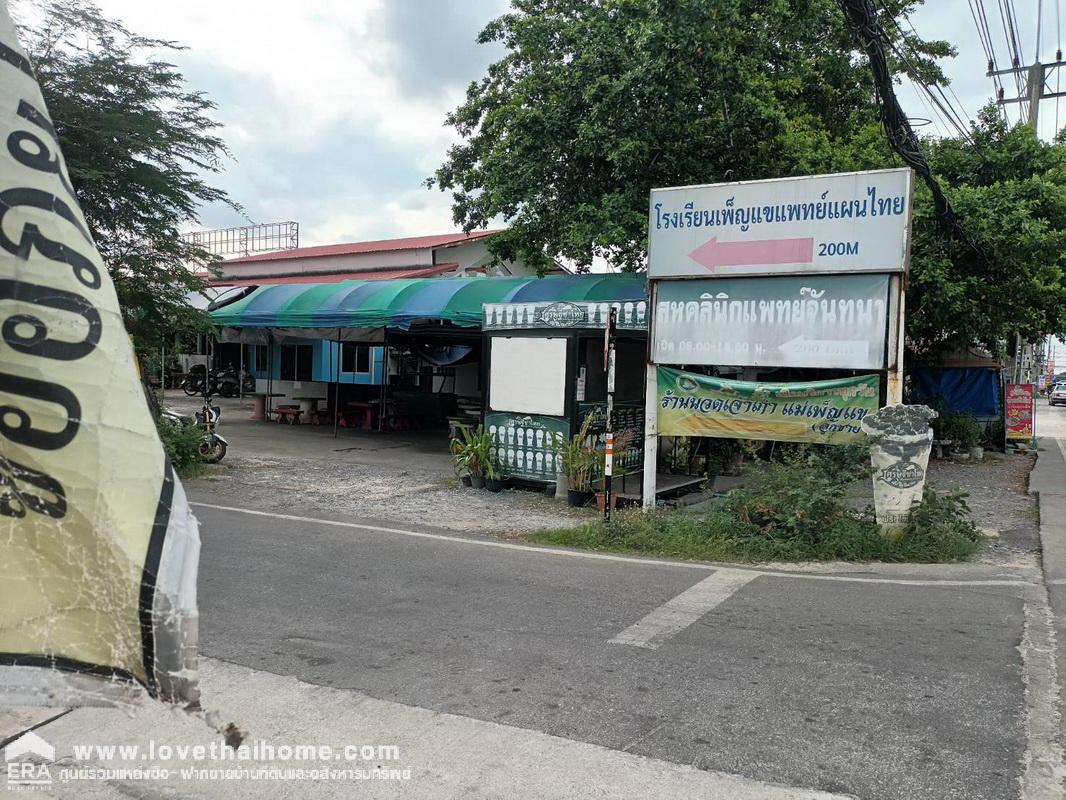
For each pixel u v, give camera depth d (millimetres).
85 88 11633
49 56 11461
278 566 7332
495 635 5535
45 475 1960
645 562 7832
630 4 14672
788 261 9242
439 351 21594
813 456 8688
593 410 11430
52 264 2000
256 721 4215
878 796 3502
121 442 2029
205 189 13242
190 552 2070
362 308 16844
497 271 27656
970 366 19172
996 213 13984
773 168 15477
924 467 8391
